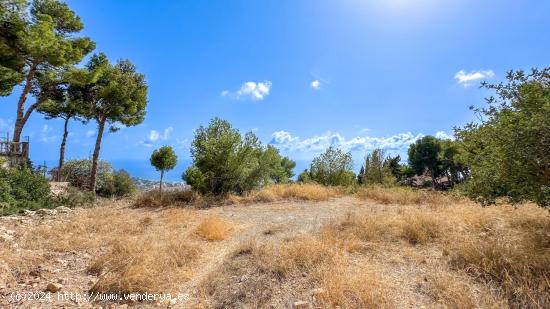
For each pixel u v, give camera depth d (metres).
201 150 12.28
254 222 7.44
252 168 12.39
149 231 6.38
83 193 13.06
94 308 3.27
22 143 15.76
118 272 3.91
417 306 3.07
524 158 3.69
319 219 7.45
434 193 10.83
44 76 17.09
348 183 15.88
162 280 3.91
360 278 3.58
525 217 5.68
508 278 3.32
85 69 17.83
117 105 19.81
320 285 3.52
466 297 3.07
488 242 4.34
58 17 17.52
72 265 4.41
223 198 11.03
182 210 8.59
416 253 4.47
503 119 3.87
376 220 6.23
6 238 5.25
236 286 3.70
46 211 8.10
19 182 9.73
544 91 3.69
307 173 19.72
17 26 14.48
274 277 3.83
